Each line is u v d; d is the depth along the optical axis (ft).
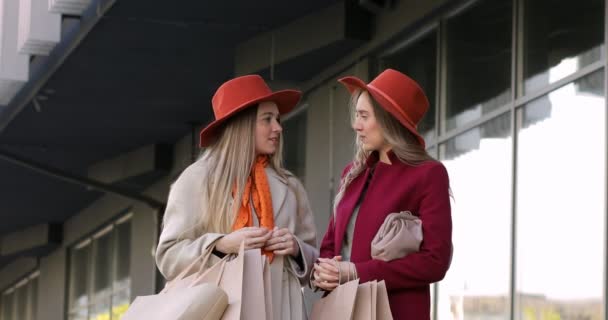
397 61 43.96
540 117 34.04
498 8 37.11
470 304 37.81
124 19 45.42
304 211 19.15
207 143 18.75
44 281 96.99
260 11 44.80
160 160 67.15
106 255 81.61
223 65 51.70
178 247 17.95
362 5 43.24
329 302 17.65
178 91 56.39
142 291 71.15
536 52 34.53
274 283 17.88
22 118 62.54
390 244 17.79
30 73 57.57
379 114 18.56
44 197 82.64
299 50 46.06
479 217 37.58
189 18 45.39
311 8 44.86
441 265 17.87
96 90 56.59
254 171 18.61
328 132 47.73
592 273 30.55
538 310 33.27
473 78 38.58
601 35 30.86
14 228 94.79
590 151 31.09
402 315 17.93
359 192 18.86
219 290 16.57
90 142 67.77
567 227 31.99
